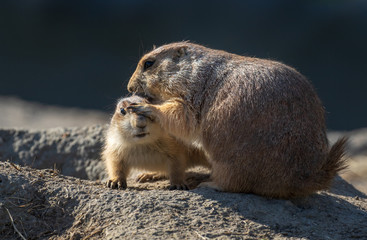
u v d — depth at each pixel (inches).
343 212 545.3
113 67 2166.6
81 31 2508.6
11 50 2337.6
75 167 866.1
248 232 478.6
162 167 644.7
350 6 2630.4
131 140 601.6
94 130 897.5
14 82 2036.2
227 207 511.8
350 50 2256.4
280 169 521.7
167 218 484.1
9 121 1488.7
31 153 873.5
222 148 542.0
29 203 517.3
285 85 538.6
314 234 489.7
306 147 523.2
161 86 609.9
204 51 606.9
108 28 2527.1
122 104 614.2
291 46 2268.7
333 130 1617.9
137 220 481.1
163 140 606.9
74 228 496.1
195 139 587.2
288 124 523.8
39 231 500.4
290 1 2684.5
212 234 466.3
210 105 562.9
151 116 581.3
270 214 511.5
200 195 529.3
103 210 501.7
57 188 533.6
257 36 2365.9
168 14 2615.7
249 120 527.2
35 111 1676.9
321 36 2358.5
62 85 2016.5
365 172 983.0
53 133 901.2
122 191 538.6
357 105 1829.5
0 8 2721.5
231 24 2484.0
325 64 2143.2
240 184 539.8
